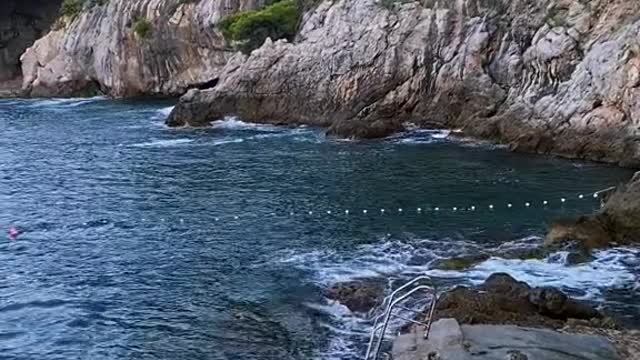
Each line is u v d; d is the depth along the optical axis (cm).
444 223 2372
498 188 2828
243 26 5775
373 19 4722
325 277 1870
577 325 1425
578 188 2800
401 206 2598
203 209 2662
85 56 7369
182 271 1989
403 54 4488
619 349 1276
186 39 6838
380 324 1471
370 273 1873
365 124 4066
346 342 1481
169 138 4369
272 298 1750
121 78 7025
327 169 3281
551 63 3869
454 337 1215
